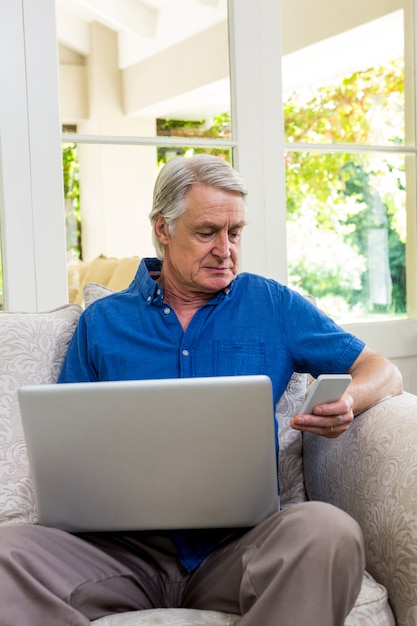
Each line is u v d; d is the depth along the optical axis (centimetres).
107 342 165
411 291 279
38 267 227
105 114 231
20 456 162
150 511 133
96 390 125
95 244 232
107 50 230
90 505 134
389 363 165
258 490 132
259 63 246
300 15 252
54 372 173
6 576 123
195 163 160
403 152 272
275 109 249
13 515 157
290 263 259
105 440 127
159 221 167
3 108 221
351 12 260
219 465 129
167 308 165
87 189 231
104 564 139
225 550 143
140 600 144
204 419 126
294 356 166
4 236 224
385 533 138
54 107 225
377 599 130
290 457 175
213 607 138
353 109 264
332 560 119
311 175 260
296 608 117
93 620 134
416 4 269
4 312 178
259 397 125
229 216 158
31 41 222
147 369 162
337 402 142
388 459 143
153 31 235
